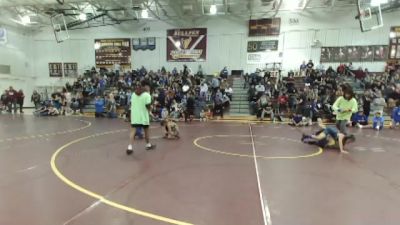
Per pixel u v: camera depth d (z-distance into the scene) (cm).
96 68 2052
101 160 508
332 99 1272
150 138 763
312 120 1216
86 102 1672
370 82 1479
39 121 1168
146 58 1970
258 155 568
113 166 467
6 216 280
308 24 1750
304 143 717
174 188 364
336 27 1716
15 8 1833
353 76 1592
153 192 349
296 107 1286
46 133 828
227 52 1859
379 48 1661
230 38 1847
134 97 564
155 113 1226
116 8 1739
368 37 1672
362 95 1301
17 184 373
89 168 454
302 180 406
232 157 546
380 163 517
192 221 273
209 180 399
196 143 695
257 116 1333
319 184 389
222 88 1567
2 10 1859
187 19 1880
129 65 1994
